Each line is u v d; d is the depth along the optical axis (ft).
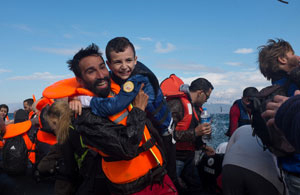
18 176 13.20
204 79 11.60
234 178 6.51
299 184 4.87
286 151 4.85
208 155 10.71
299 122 3.23
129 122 5.00
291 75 4.99
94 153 6.51
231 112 15.48
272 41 5.93
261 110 5.05
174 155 6.82
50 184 11.71
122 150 4.91
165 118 6.22
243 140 6.80
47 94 5.43
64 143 7.22
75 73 5.69
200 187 10.53
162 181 5.72
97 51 5.65
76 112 5.35
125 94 5.06
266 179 6.15
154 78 5.80
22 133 13.48
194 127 10.50
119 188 5.48
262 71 6.06
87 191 6.62
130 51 5.91
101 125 4.99
